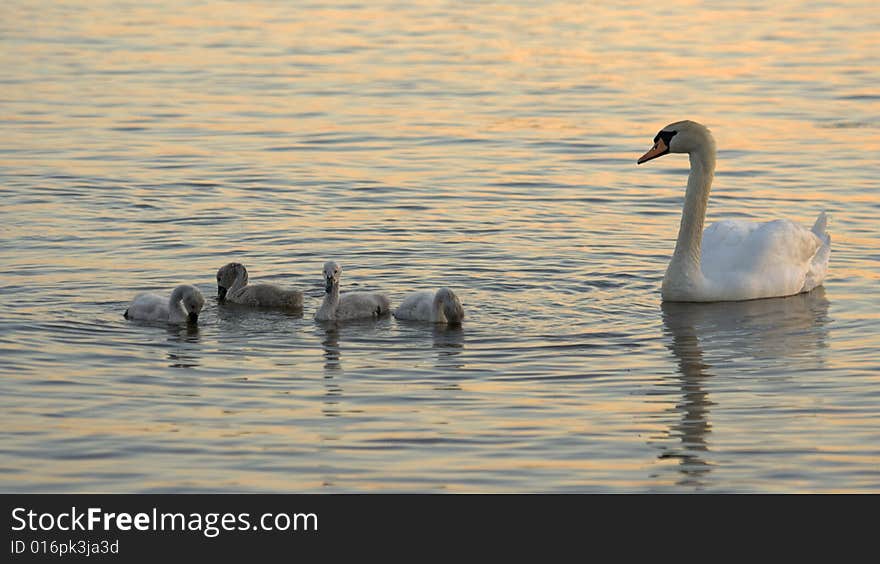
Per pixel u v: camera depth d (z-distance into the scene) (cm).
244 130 2970
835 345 1719
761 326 1800
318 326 1773
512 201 2445
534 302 1884
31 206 2358
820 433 1430
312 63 3706
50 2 4719
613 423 1451
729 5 4738
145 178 2567
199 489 1283
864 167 2683
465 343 1703
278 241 2175
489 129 3003
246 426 1429
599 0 4825
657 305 1892
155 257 2080
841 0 4875
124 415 1452
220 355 1650
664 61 3750
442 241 2184
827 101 3272
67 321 1764
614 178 2620
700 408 1498
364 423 1440
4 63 3650
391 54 3841
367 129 2992
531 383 1566
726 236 2006
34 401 1486
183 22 4341
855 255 2159
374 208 2388
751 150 2819
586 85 3447
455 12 4566
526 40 4056
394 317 1822
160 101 3238
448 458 1357
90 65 3647
